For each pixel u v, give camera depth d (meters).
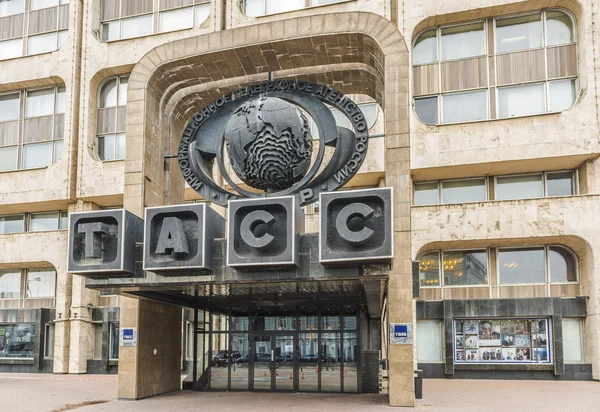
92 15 35.22
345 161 15.91
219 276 14.81
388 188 13.55
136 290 16.52
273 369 19.47
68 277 33.41
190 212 14.55
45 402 17.33
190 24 34.22
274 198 14.12
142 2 35.34
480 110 29.52
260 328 19.88
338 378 18.88
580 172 28.23
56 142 35.41
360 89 20.30
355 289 16.77
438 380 26.95
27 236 34.28
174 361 20.05
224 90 20.28
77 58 35.09
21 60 35.75
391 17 30.64
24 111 36.34
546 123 27.42
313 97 16.48
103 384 24.38
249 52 18.25
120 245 14.83
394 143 16.59
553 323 27.09
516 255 29.16
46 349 34.09
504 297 28.70
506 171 29.20
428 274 29.98
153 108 19.09
